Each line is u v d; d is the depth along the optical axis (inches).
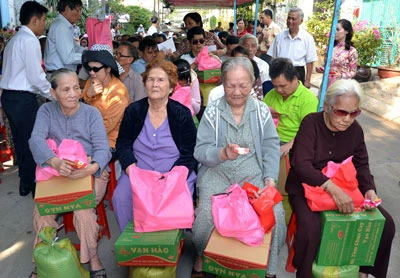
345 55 199.3
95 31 145.5
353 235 84.2
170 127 103.1
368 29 367.6
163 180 89.4
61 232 124.5
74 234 123.0
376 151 202.5
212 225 90.7
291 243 99.1
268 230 85.7
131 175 88.3
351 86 85.7
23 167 146.4
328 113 91.2
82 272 94.4
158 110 103.3
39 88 140.0
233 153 86.2
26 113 140.9
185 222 86.4
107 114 125.0
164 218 85.5
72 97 99.4
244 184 92.4
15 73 137.8
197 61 175.0
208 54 178.5
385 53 397.7
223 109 97.7
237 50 154.6
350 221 82.7
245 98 94.7
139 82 149.0
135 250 82.2
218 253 79.3
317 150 96.0
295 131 123.6
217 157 90.8
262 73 169.9
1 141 210.4
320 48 446.3
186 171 91.3
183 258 110.6
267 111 99.8
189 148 103.7
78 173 94.7
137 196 86.4
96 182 105.9
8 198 148.2
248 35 175.5
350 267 87.1
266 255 78.8
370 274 97.3
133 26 853.2
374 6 438.6
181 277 102.4
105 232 119.7
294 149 97.3
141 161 105.8
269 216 84.1
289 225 102.7
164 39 286.4
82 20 434.3
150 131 103.7
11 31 327.3
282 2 548.1
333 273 86.0
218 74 172.9
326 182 87.6
